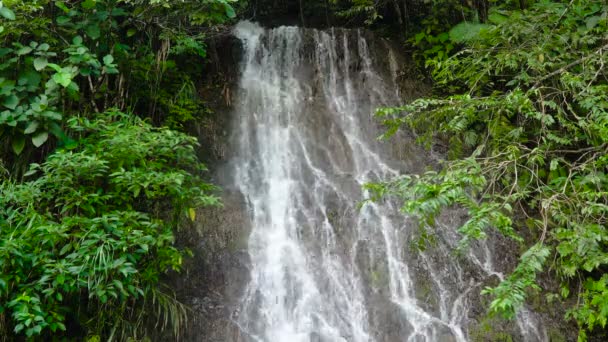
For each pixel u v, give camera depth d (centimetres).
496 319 468
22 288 342
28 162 432
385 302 471
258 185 545
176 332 414
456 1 668
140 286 408
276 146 580
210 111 581
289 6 884
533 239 528
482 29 534
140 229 384
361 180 562
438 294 482
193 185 436
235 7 781
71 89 405
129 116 435
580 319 431
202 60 621
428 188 321
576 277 503
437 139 609
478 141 571
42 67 405
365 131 611
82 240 357
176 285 453
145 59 525
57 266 338
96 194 374
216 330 435
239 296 461
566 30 503
